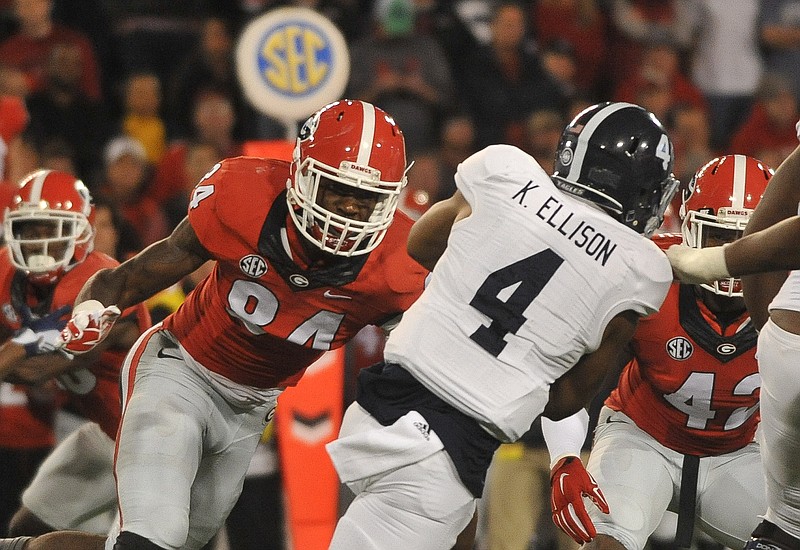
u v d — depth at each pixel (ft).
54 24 89.10
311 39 59.16
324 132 36.86
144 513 37.27
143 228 76.54
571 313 33.68
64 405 53.93
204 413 40.63
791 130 92.94
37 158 78.54
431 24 92.53
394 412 34.76
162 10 97.55
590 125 34.50
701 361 40.06
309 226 37.19
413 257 37.65
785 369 35.45
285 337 39.11
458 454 34.24
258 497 60.70
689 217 40.24
